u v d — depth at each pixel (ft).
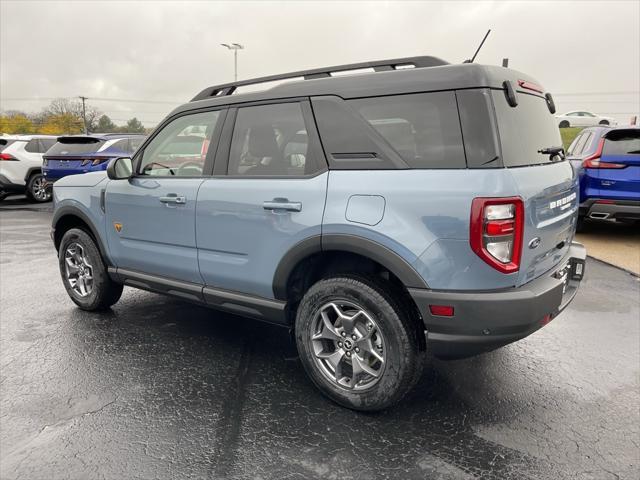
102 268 13.35
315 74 9.55
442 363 10.84
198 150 10.88
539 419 8.66
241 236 9.77
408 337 8.12
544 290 7.78
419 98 7.95
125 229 12.15
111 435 8.11
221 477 7.09
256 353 11.42
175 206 10.83
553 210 8.61
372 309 8.28
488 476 7.14
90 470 7.24
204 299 10.87
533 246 7.86
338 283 8.61
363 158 8.35
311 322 9.11
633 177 21.30
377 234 7.93
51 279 17.80
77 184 13.47
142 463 7.40
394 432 8.23
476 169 7.38
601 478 7.12
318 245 8.63
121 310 14.35
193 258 10.76
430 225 7.53
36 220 33.01
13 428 8.29
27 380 9.99
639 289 16.29
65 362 10.83
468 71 7.63
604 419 8.65
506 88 7.91
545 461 7.49
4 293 15.99
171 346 11.75
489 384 9.90
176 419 8.61
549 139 9.53
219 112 10.59
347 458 7.54
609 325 13.10
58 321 13.41
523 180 7.54
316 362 9.16
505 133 7.59
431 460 7.50
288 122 9.39
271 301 9.74
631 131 21.61
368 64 8.96
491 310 7.38
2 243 24.93
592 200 22.25
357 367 8.69
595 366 10.71
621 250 21.95
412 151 7.94
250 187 9.59
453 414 8.79
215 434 8.16
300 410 8.93
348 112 8.59
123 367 10.61
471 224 7.23
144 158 11.88
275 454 7.64
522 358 11.10
